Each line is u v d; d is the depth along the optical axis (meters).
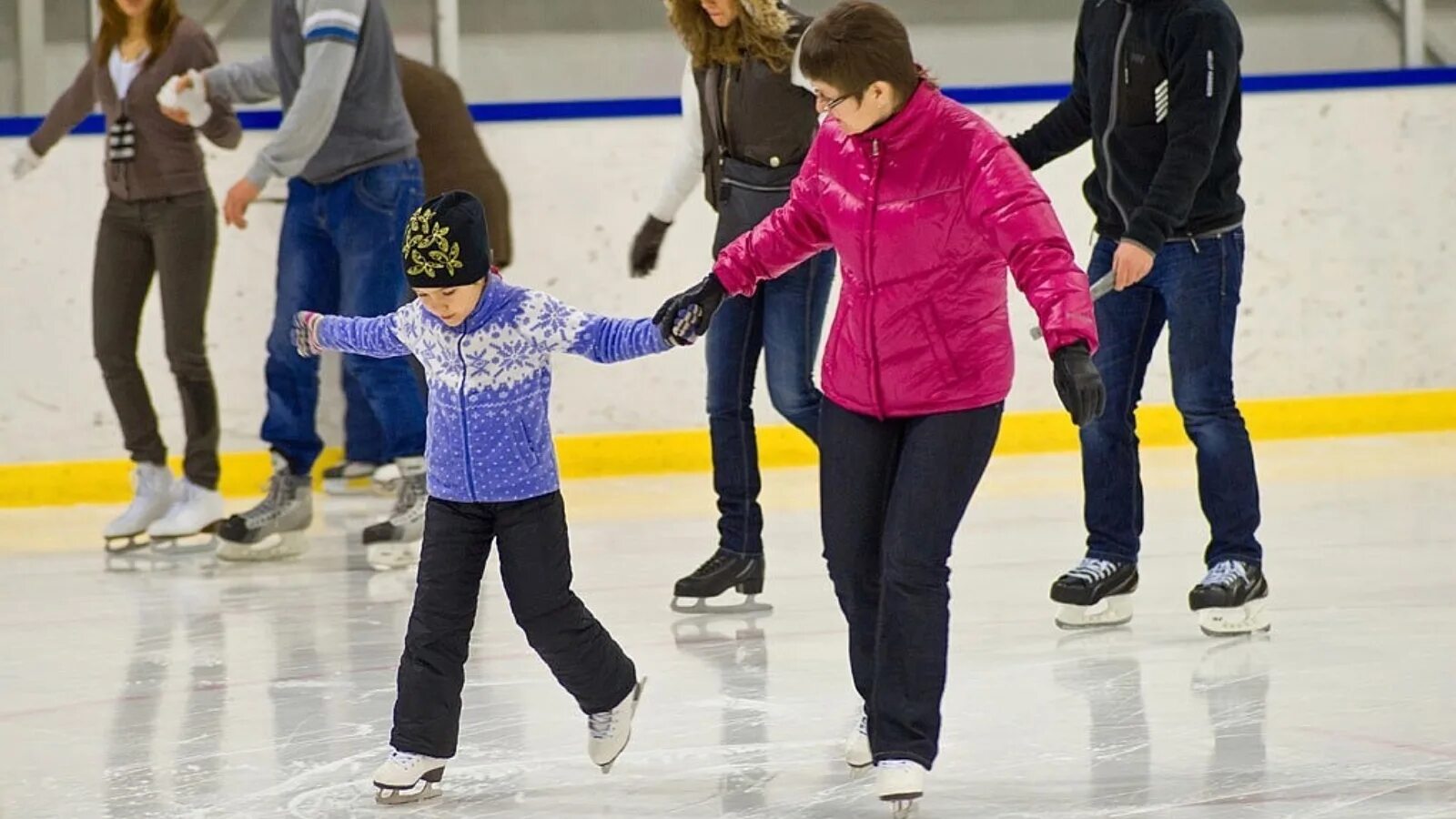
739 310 14.95
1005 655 13.52
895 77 9.12
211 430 19.05
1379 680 12.45
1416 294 27.03
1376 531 18.94
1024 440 26.08
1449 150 26.97
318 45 17.20
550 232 24.89
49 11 24.80
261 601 16.34
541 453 9.84
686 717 11.81
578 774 10.53
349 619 15.45
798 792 10.08
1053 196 25.94
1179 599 15.61
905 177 9.28
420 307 9.92
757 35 14.44
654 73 26.92
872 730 9.64
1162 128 13.37
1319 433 26.89
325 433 24.52
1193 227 13.59
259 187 17.41
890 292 9.44
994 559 17.78
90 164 23.33
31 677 13.42
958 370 9.41
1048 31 27.83
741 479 15.33
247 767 10.79
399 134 17.92
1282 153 26.55
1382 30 28.28
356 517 21.62
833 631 14.52
